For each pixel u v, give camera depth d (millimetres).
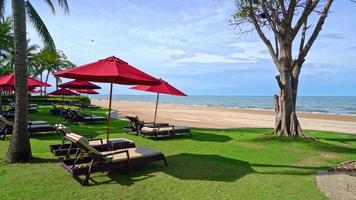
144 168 6863
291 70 11859
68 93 22938
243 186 5695
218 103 87688
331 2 11195
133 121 12664
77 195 4992
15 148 6973
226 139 11766
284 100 11828
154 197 5008
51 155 7832
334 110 51875
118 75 5906
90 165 5711
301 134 11547
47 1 13273
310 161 8211
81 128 14086
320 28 11492
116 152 6160
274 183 5945
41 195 4926
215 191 5371
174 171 6676
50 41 12727
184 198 4992
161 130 11539
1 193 4957
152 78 6938
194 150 9359
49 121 16922
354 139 12633
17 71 6945
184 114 31078
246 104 79500
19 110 7004
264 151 9414
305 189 5602
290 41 11727
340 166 7574
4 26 27141
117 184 5637
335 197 5188
